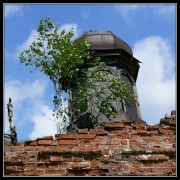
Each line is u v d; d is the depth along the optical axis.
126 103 12.88
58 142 8.09
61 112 13.46
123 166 7.84
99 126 12.35
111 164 7.85
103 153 7.95
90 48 13.25
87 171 7.77
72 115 13.13
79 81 13.45
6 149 7.91
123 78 13.41
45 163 7.82
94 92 13.12
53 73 13.70
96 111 12.78
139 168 7.83
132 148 8.02
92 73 12.93
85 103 12.93
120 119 12.45
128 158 7.92
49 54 13.76
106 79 13.15
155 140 8.20
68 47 13.62
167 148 8.05
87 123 12.53
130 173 7.78
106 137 8.21
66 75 13.41
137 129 8.37
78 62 13.03
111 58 13.25
